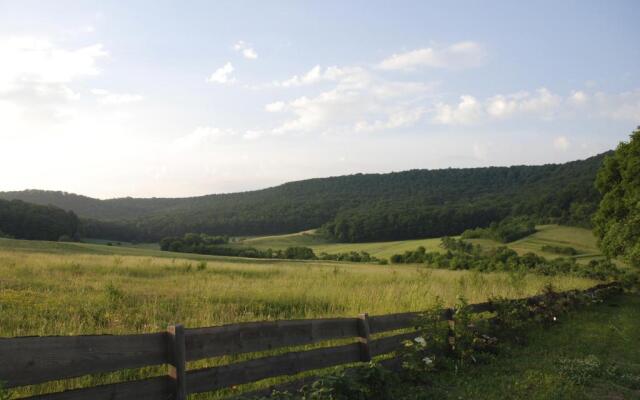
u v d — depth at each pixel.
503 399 6.93
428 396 6.93
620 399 7.21
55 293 14.20
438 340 8.52
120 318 11.08
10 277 17.50
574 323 13.48
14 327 9.45
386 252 96.19
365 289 17.81
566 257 68.06
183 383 4.80
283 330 6.20
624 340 11.47
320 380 5.84
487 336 9.89
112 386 4.37
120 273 23.03
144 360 4.64
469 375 8.12
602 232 31.75
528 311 12.62
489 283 20.72
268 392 5.82
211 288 17.73
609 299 19.55
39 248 51.28
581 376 8.24
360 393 6.04
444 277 25.25
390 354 8.44
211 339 5.28
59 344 4.05
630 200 26.92
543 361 9.20
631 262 23.95
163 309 12.55
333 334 6.98
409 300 14.70
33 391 5.75
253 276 26.20
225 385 5.35
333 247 111.62
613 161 31.41
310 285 20.44
